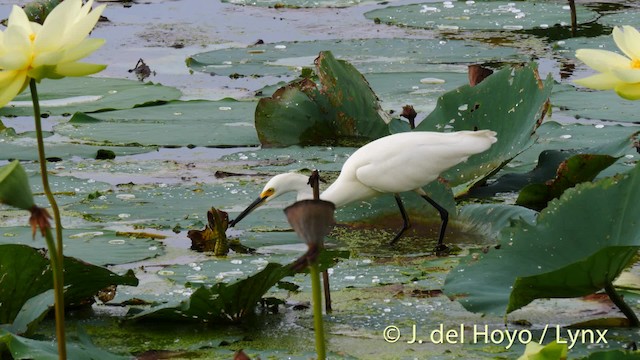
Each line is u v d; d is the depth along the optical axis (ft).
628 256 22.71
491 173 39.09
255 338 25.12
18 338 21.67
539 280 22.66
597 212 24.77
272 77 62.13
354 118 48.78
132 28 76.59
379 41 70.08
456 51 66.54
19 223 37.06
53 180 42.01
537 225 25.31
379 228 36.86
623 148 37.60
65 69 16.17
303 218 12.53
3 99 15.78
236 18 80.33
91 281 26.84
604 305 26.84
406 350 24.04
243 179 42.29
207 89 59.62
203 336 25.40
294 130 48.19
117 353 24.25
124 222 36.70
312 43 70.49
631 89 18.24
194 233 33.65
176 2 86.63
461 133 35.86
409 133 36.35
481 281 24.85
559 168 36.60
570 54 64.39
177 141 48.37
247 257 32.83
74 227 36.14
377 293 28.78
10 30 15.61
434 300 28.04
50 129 50.98
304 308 27.66
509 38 70.08
